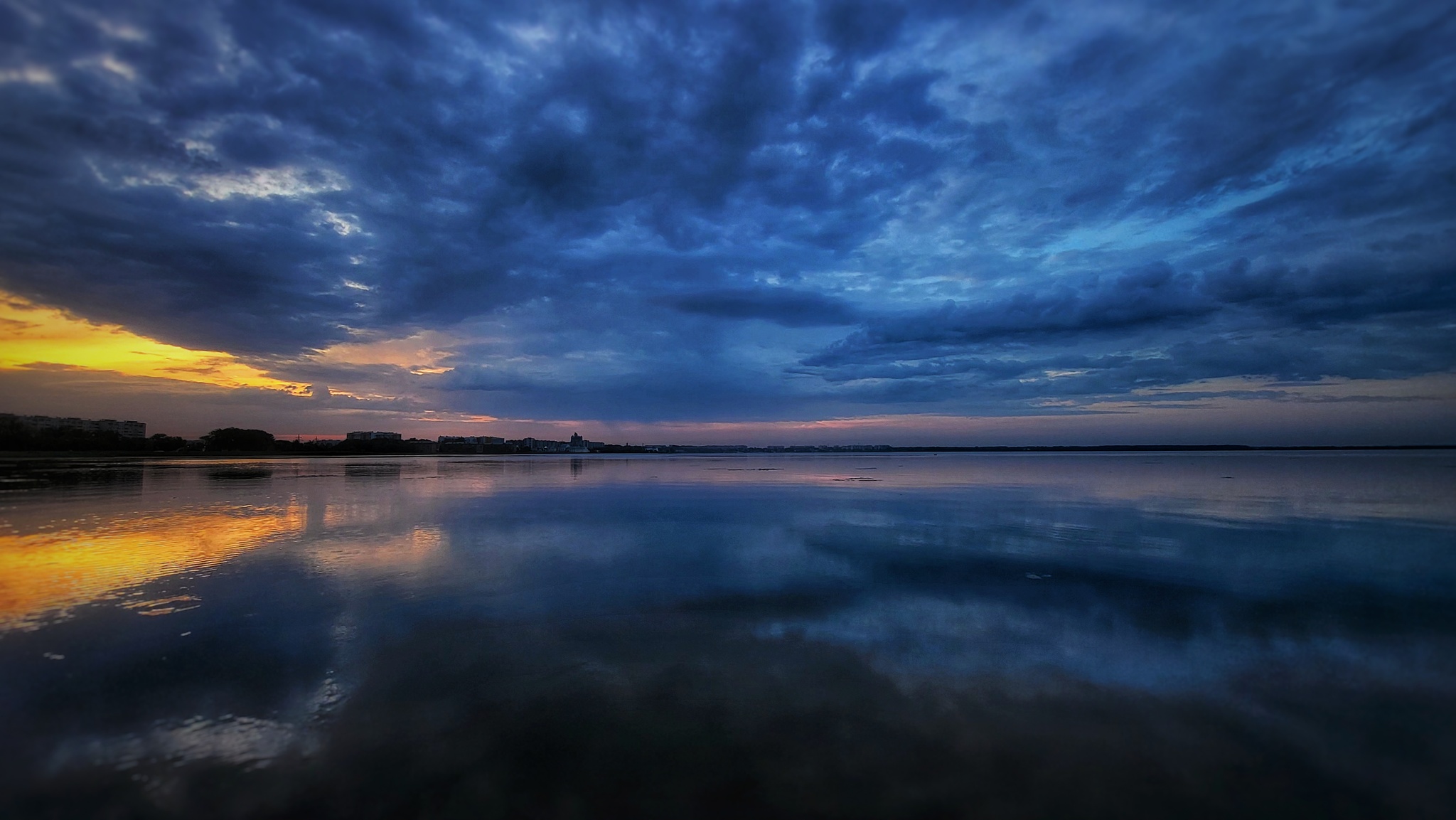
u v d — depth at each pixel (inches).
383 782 182.9
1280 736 211.2
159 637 306.8
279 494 1029.8
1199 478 1521.9
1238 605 365.7
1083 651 291.3
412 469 2201.0
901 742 206.5
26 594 380.2
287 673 262.5
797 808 170.6
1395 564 472.7
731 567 465.4
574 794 176.9
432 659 280.1
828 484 1369.3
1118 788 180.7
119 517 713.0
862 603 370.0
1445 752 201.3
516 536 601.9
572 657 282.2
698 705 233.9
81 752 198.4
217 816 166.9
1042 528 657.6
